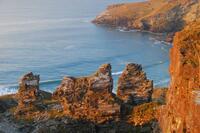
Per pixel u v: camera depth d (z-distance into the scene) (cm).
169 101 5828
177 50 5709
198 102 4744
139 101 8875
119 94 8956
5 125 8438
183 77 5284
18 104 9175
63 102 8519
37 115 8606
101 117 8056
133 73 9019
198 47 5331
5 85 17938
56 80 18625
